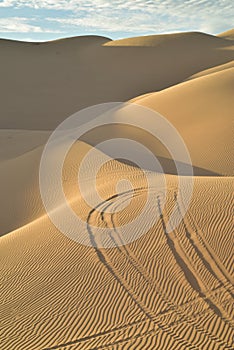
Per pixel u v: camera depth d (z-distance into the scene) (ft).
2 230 57.67
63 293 32.94
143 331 27.61
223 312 28.09
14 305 32.83
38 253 39.65
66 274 35.17
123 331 27.91
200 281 31.24
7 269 38.19
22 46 294.46
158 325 27.94
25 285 35.12
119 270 34.12
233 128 76.48
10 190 67.82
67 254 38.04
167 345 26.08
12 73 229.86
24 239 43.93
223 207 39.65
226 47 249.55
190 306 29.09
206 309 28.58
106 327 28.66
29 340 28.68
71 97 188.24
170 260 34.06
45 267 36.99
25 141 111.04
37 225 47.50
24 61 255.91
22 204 62.18
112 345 26.81
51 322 30.12
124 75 219.20
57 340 28.22
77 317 30.09
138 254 35.68
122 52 254.27
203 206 40.63
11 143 109.91
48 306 31.83
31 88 203.21
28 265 38.01
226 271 31.78
